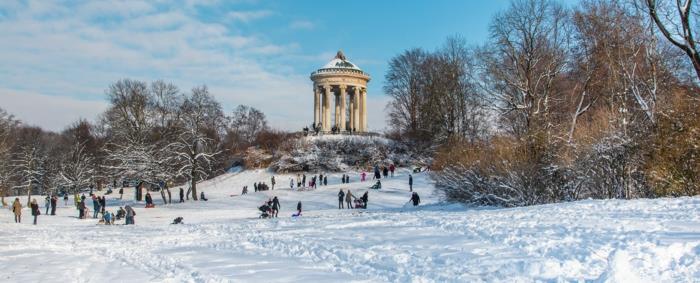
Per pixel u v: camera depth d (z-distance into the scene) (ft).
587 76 116.67
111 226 97.66
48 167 238.48
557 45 130.21
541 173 99.04
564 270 33.81
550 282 31.37
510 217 63.41
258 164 241.55
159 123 221.05
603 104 120.16
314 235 59.36
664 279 29.58
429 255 42.06
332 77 252.62
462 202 112.68
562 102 136.98
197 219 119.65
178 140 187.11
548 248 41.19
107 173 215.92
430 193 153.58
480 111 188.14
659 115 86.33
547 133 103.35
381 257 42.57
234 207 146.72
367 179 202.49
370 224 69.15
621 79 102.99
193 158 180.75
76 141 253.65
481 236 49.98
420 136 236.63
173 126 207.10
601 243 41.16
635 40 101.60
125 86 222.69
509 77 135.03
